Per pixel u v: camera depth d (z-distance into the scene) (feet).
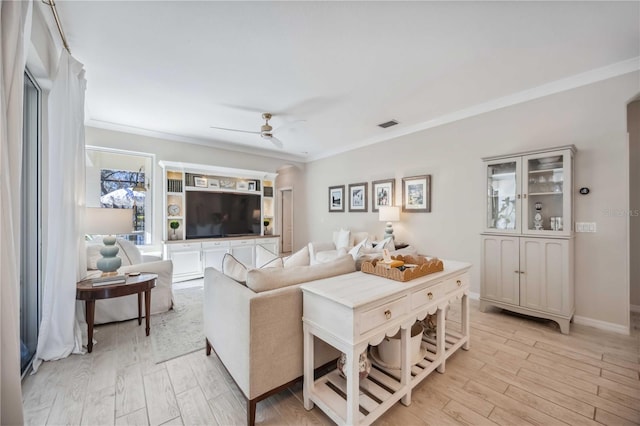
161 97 10.71
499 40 7.19
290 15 6.29
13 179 4.40
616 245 8.50
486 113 11.31
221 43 7.36
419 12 6.17
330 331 4.74
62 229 7.04
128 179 15.40
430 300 6.05
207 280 7.16
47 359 6.82
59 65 6.82
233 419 4.99
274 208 20.59
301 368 5.44
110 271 8.27
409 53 7.79
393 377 5.80
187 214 16.28
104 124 13.80
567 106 9.33
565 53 7.80
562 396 5.56
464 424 4.83
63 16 6.28
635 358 6.97
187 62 8.28
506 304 9.68
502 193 10.32
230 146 18.24
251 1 5.86
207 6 6.01
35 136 7.21
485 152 11.37
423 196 13.62
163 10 6.13
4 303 4.07
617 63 8.30
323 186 20.26
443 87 9.88
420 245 13.83
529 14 6.22
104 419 4.95
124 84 9.66
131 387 5.86
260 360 4.87
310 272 6.07
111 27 6.70
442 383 6.00
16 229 4.45
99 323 9.01
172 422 4.91
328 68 8.58
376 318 4.72
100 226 8.04
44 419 4.92
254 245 18.35
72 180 7.23
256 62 8.27
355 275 6.18
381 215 14.39
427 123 13.41
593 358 7.00
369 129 14.65
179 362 6.86
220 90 10.09
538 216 9.50
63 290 7.11
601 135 8.71
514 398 5.51
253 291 5.29
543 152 9.03
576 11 6.12
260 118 13.02
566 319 8.41
